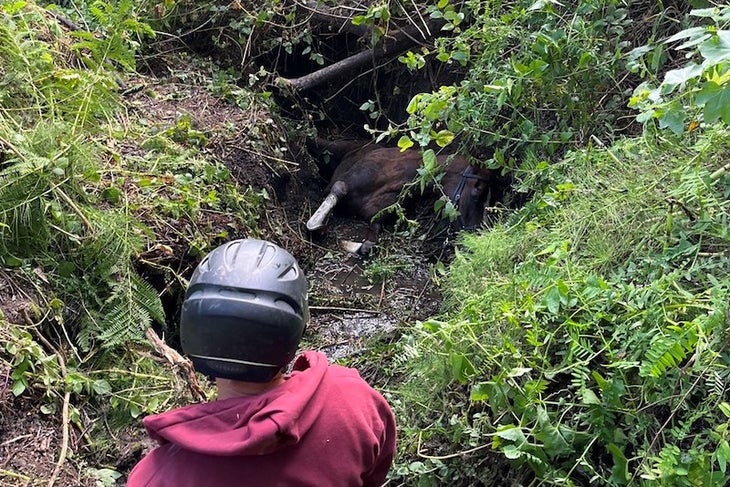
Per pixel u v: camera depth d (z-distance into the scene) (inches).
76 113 131.0
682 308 78.2
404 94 199.2
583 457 75.6
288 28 194.1
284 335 52.9
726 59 71.7
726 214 87.0
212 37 194.4
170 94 174.6
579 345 83.1
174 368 110.5
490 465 89.5
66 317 108.7
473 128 137.6
